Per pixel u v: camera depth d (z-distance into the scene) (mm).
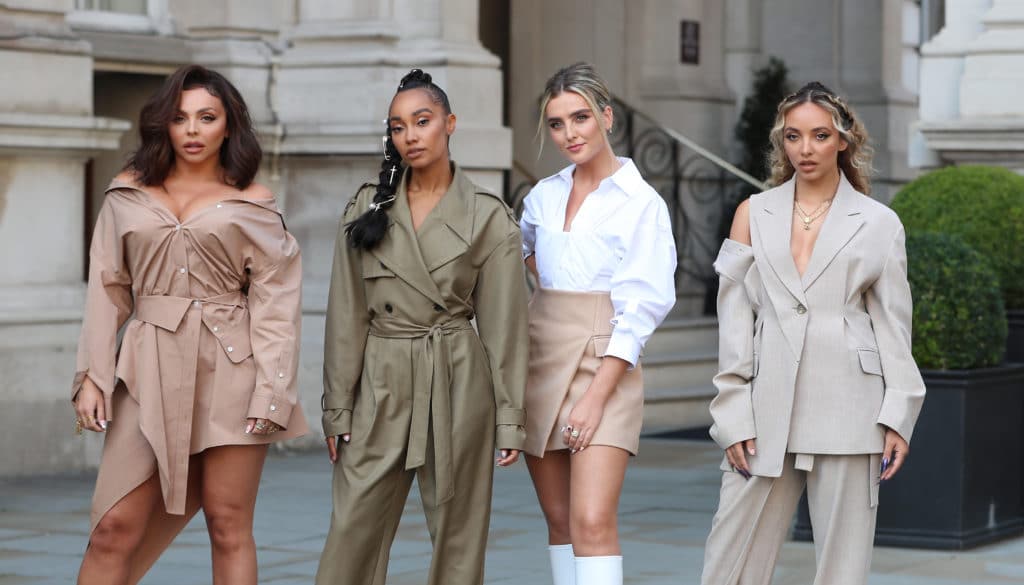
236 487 5352
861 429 5031
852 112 5145
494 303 5250
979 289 7988
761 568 5195
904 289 5113
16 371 9945
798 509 8164
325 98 11688
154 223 5246
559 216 5512
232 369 5293
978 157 10805
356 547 5238
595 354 5391
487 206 5254
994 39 10781
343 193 11656
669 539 8219
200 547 7926
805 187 5219
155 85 11961
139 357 5258
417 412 5199
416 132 5137
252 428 5250
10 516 8828
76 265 10375
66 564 7539
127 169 5391
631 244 5355
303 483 10047
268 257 5336
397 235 5203
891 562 7605
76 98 10312
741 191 16125
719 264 5258
